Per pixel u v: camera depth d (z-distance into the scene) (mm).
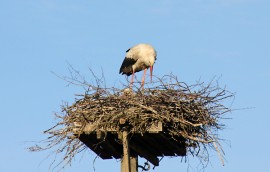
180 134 14898
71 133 14836
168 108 14672
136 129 14492
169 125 14828
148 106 14539
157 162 16719
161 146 15945
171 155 16625
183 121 14680
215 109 15336
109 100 14711
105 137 14672
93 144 15328
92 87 14906
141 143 15719
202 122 14969
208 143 15180
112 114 14531
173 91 14859
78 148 14906
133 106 14594
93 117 14680
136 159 16000
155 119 14492
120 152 16250
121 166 15445
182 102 14867
